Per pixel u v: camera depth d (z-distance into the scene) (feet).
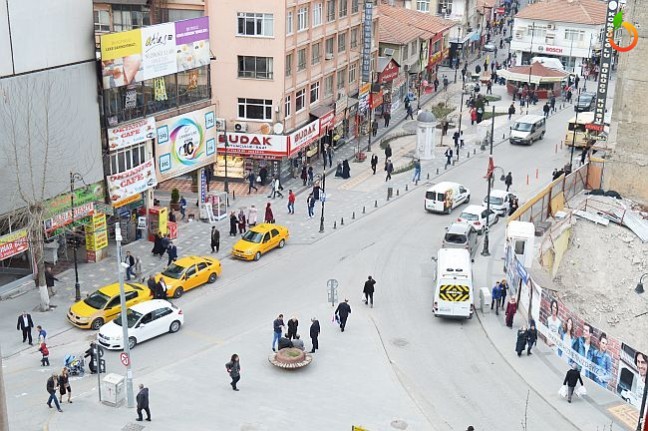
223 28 196.65
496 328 136.67
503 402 114.52
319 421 107.65
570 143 248.93
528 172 227.20
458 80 343.87
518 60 358.02
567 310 124.36
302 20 207.00
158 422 105.60
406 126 274.36
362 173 223.10
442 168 229.04
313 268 160.15
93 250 154.92
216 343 128.88
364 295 144.97
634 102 205.98
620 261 170.71
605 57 232.53
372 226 184.03
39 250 132.77
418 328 136.77
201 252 165.37
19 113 133.69
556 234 169.37
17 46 132.77
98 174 152.46
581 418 110.01
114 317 132.77
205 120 178.29
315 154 229.66
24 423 103.81
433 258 160.66
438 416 110.73
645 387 102.63
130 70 154.61
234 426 105.60
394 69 279.49
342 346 129.49
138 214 169.17
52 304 138.62
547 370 123.13
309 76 214.90
